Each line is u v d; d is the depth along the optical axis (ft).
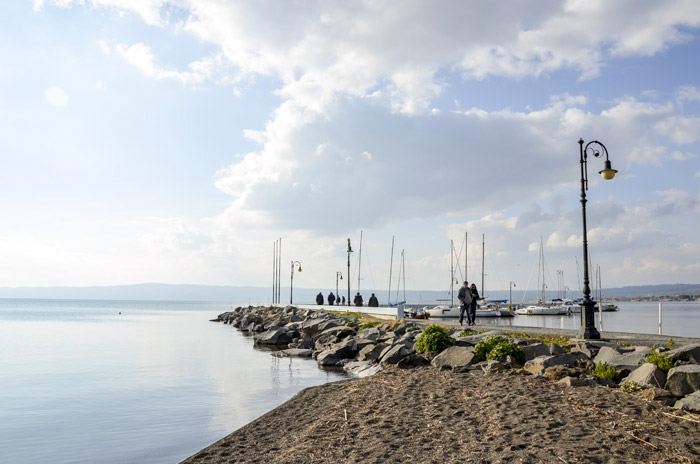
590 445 22.85
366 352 69.51
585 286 62.18
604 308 445.78
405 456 23.65
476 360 51.06
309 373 65.77
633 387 33.32
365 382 47.42
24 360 88.69
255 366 75.46
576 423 26.25
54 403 50.16
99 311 469.57
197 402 48.88
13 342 128.77
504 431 25.91
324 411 37.04
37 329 189.47
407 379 45.98
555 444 23.25
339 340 98.53
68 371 73.77
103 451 33.24
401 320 100.12
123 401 50.42
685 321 265.75
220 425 39.37
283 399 48.57
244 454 27.86
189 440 35.32
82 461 31.37
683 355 35.55
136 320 278.26
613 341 57.47
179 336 150.71
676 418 26.37
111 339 138.31
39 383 62.85
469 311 91.56
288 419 36.24
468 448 23.93
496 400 32.63
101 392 55.83
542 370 41.19
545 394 33.09
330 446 26.55
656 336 63.98
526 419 27.63
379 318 131.13
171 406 47.34
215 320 273.75
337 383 51.11
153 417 42.91
